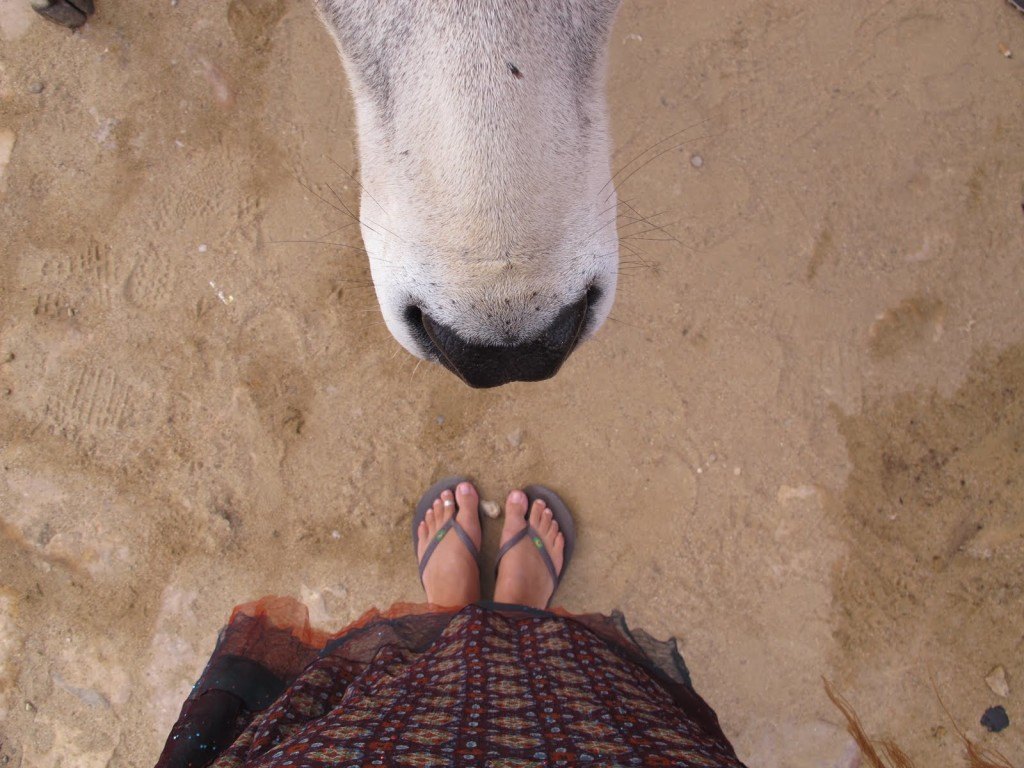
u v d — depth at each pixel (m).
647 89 1.30
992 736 1.25
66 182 1.29
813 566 1.27
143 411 1.28
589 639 1.08
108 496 1.26
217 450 1.27
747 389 1.29
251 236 1.29
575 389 1.30
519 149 0.74
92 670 1.24
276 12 1.31
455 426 1.30
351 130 1.30
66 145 1.29
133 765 1.23
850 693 1.25
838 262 1.30
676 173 1.30
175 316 1.29
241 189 1.30
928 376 1.30
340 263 1.30
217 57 1.31
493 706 0.88
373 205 0.86
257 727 0.96
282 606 1.25
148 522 1.26
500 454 1.30
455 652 1.01
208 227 1.29
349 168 1.30
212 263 1.29
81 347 1.28
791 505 1.28
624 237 1.29
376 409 1.29
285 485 1.27
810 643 1.26
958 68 1.33
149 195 1.29
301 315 1.29
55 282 1.28
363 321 1.30
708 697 1.25
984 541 1.28
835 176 1.31
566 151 0.77
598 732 0.84
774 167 1.31
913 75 1.32
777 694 1.25
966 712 1.26
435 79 0.75
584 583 1.28
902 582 1.27
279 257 1.29
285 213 1.30
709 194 1.30
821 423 1.29
